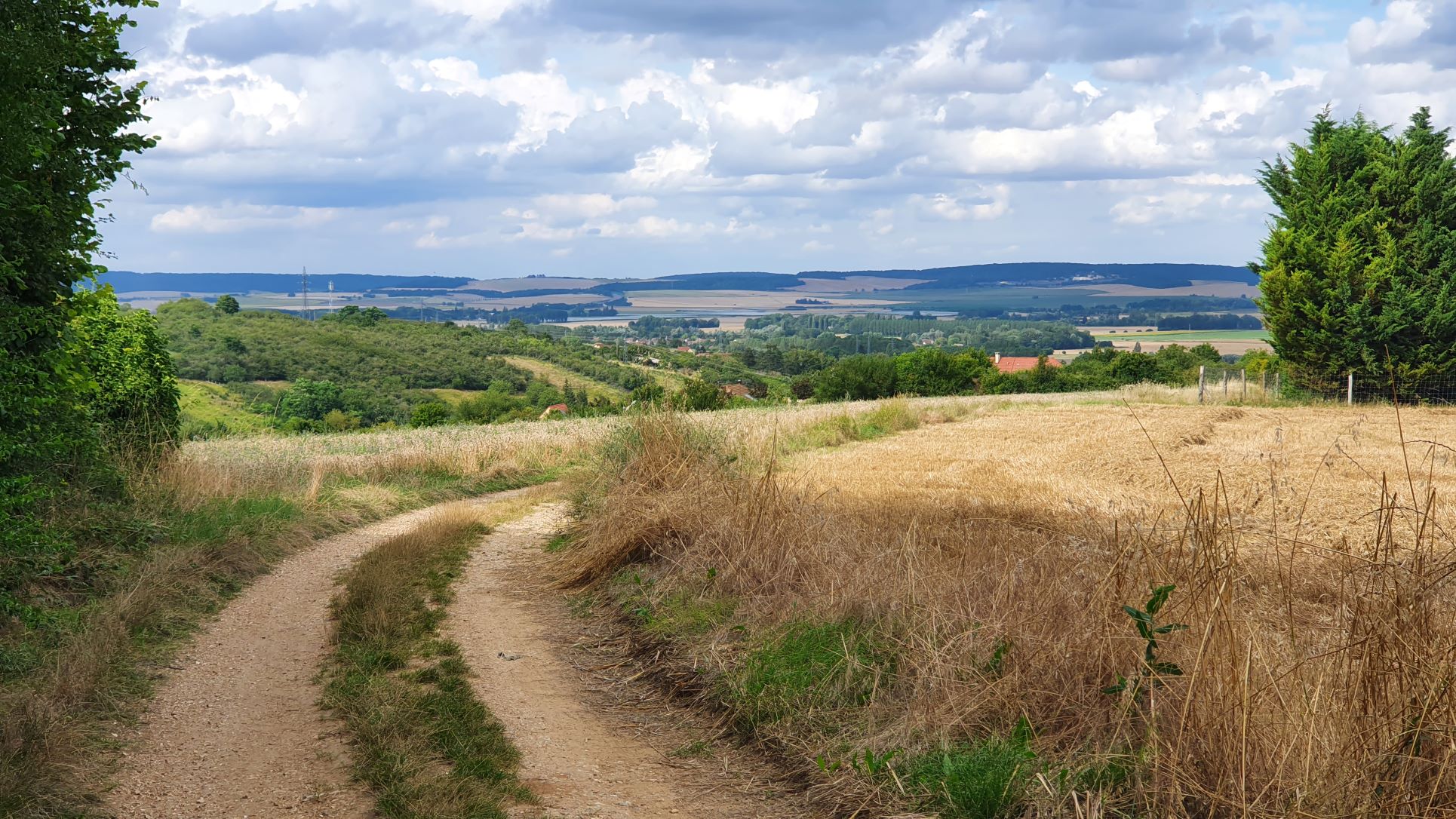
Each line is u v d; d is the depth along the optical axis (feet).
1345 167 112.06
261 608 29.86
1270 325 115.24
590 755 18.12
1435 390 106.93
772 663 20.81
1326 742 13.32
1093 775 14.71
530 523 47.16
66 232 29.09
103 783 16.26
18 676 20.57
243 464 55.77
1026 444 72.69
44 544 25.48
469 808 15.25
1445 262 104.01
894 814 14.78
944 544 28.86
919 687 17.80
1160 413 99.30
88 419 36.04
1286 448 64.85
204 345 250.98
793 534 27.78
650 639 24.64
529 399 244.63
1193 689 14.33
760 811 15.66
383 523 50.55
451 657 24.00
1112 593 18.48
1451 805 12.60
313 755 17.74
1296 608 21.08
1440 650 13.87
